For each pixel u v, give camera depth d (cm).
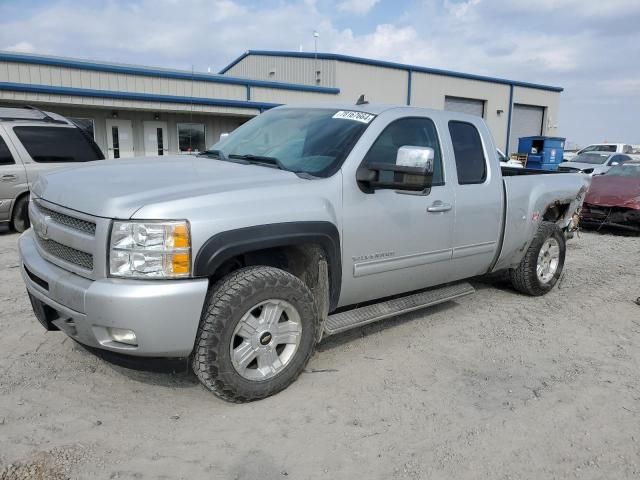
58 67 1639
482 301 557
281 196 327
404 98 2731
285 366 338
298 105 464
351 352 414
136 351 289
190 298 288
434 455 287
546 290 577
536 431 314
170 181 323
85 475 258
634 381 383
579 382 379
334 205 354
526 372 392
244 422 310
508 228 496
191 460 273
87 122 1717
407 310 418
